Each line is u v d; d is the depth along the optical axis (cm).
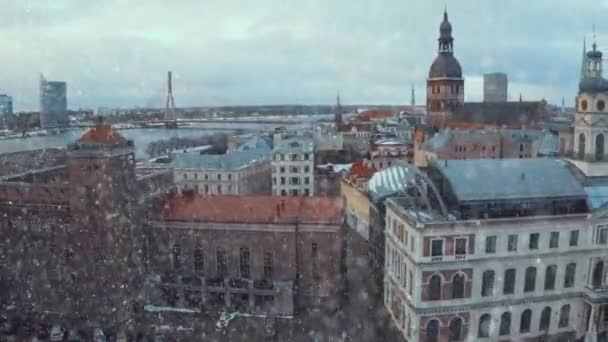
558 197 8944
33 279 10381
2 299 10494
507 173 9281
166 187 12156
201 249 10725
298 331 9419
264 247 10531
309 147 19138
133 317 10006
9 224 10375
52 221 10181
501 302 8481
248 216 10619
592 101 9675
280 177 18875
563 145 13512
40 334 9381
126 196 10350
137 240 10638
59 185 10081
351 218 12769
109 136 10119
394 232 9425
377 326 9512
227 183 17600
